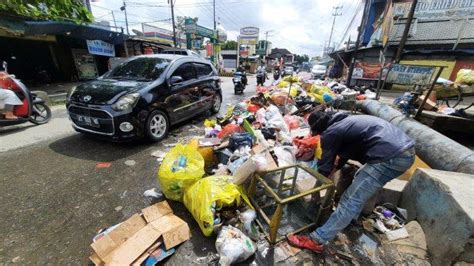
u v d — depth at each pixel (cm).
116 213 229
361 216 233
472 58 1110
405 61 1284
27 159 334
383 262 186
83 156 346
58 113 601
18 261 174
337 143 182
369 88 1131
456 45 1164
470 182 192
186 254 184
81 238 198
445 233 176
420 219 209
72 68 1211
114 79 423
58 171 303
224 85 1407
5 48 972
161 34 2172
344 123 181
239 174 219
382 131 172
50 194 255
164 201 232
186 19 2198
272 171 219
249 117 446
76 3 415
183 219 221
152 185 277
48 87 1006
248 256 179
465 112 499
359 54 1448
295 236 202
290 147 324
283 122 423
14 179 282
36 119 505
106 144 392
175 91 434
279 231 210
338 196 244
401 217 229
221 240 179
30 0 378
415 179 223
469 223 156
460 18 1133
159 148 384
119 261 161
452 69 1160
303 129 433
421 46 1252
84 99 352
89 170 307
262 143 329
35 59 1073
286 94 606
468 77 548
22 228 206
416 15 1223
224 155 307
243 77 1040
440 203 186
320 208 208
